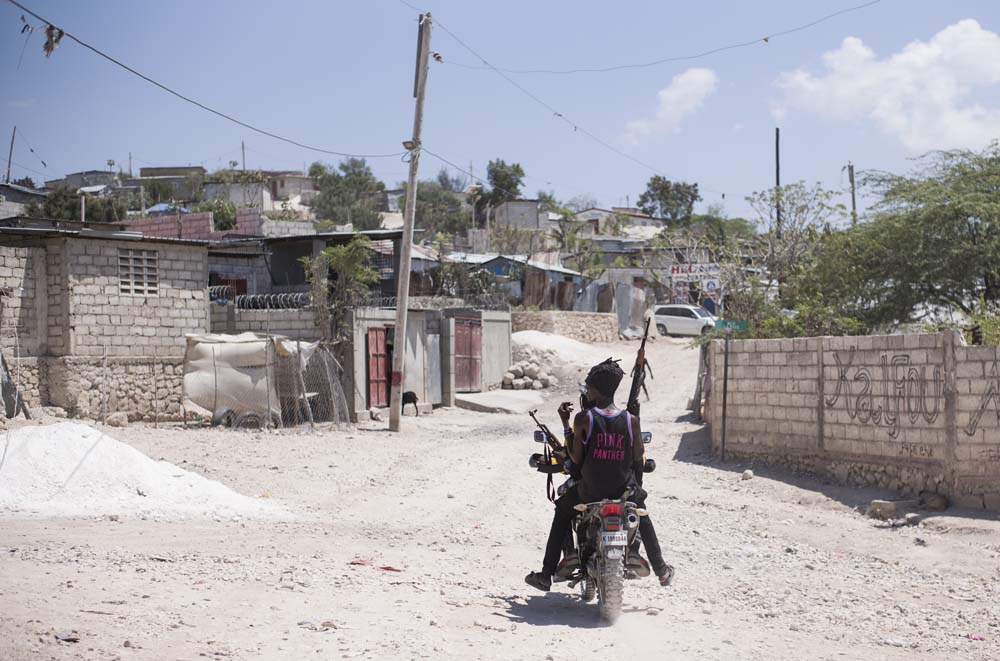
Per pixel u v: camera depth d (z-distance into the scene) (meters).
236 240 33.84
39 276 23.23
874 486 14.63
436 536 11.31
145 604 6.40
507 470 17.92
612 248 80.81
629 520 6.78
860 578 9.85
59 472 12.52
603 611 6.78
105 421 22.23
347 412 24.50
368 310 26.75
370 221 97.44
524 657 5.58
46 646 5.02
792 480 15.98
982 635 7.39
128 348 24.33
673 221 107.88
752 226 35.75
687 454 19.52
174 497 12.65
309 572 8.20
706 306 49.72
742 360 17.94
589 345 43.81
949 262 22.45
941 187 23.34
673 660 5.78
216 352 22.94
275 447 19.66
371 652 5.46
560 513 7.42
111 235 23.77
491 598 7.67
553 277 52.59
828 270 24.38
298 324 26.48
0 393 20.81
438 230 98.31
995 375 12.73
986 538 11.54
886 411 14.44
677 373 35.84
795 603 8.45
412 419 27.08
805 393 16.27
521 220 95.44
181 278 25.58
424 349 29.77
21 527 10.34
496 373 35.19
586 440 6.95
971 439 12.93
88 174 94.94
